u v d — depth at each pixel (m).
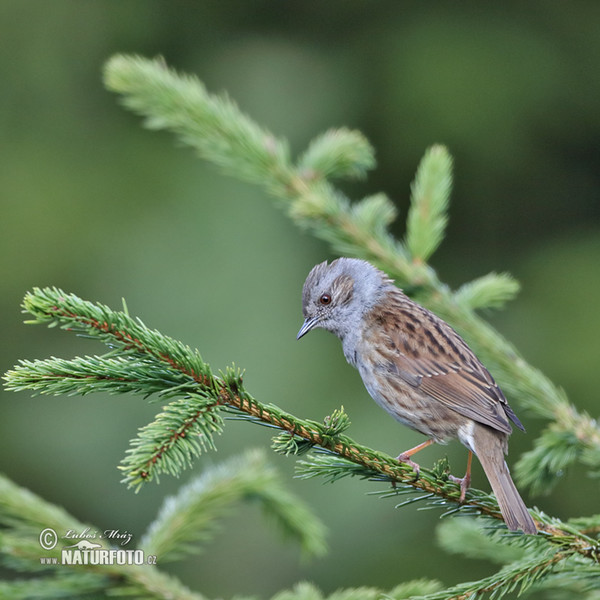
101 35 16.30
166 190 14.91
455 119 15.64
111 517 12.42
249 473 7.20
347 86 15.80
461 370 7.95
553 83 15.95
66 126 15.76
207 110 8.48
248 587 12.09
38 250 14.41
